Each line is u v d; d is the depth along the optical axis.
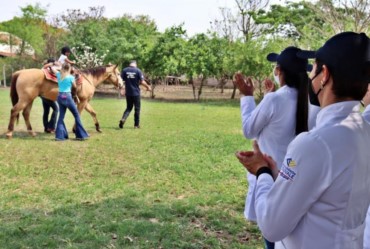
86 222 4.39
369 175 1.50
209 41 23.80
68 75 9.23
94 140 9.50
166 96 26.30
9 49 37.22
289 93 2.78
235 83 3.06
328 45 1.52
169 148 8.67
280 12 29.25
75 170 6.74
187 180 6.22
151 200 5.24
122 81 11.57
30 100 9.63
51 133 10.55
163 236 4.08
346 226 1.48
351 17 13.59
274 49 20.53
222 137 10.24
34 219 4.47
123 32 26.75
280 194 1.49
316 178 1.44
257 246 3.99
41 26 36.59
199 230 4.28
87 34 26.53
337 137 1.45
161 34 24.20
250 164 1.79
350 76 1.47
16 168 6.77
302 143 1.47
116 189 5.68
